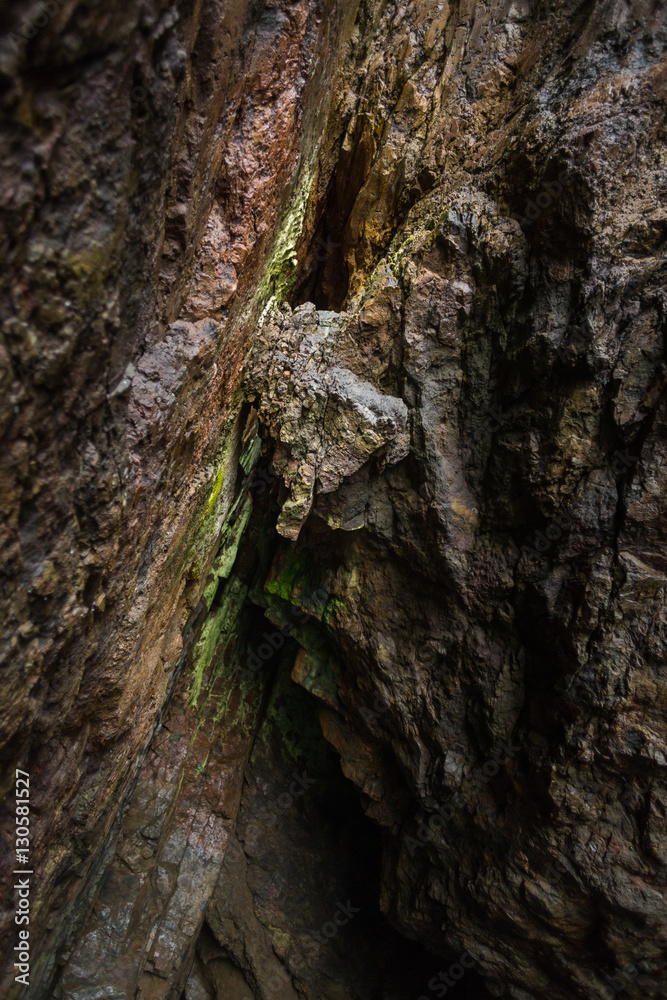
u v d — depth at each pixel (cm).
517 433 506
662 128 426
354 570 605
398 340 521
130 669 407
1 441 201
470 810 573
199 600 630
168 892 705
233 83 340
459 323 506
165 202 300
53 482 238
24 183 176
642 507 452
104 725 405
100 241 220
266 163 397
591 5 471
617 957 498
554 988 554
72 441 245
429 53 578
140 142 238
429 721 591
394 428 516
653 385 442
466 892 573
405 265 518
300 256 639
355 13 585
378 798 673
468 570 546
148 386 316
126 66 206
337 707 673
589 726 482
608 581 467
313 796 856
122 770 499
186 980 762
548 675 517
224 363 436
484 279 491
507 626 538
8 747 273
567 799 491
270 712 857
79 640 310
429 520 545
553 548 493
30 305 196
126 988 604
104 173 214
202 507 504
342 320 549
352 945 793
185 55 249
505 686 545
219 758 824
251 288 455
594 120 430
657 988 505
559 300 457
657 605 457
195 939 723
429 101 570
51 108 179
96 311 231
